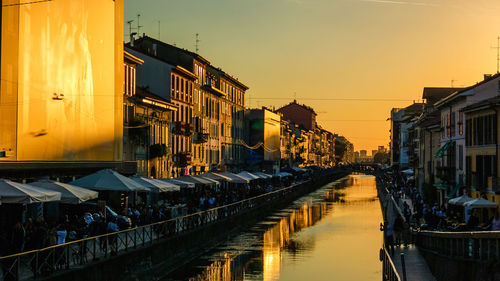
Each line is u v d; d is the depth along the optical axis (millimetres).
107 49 39000
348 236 46688
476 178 38750
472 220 30422
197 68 67000
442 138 53875
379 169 178500
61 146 32656
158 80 56562
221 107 79750
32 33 29828
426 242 32094
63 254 20062
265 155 101062
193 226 36000
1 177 27406
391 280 21188
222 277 29688
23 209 27078
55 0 32000
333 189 120312
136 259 25531
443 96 73562
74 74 34312
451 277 22453
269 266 33094
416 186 81688
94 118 36969
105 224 24156
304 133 160875
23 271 19234
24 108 29078
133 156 45688
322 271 31797
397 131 144500
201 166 66250
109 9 39281
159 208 34438
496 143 35000
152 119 50375
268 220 58219
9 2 27828
